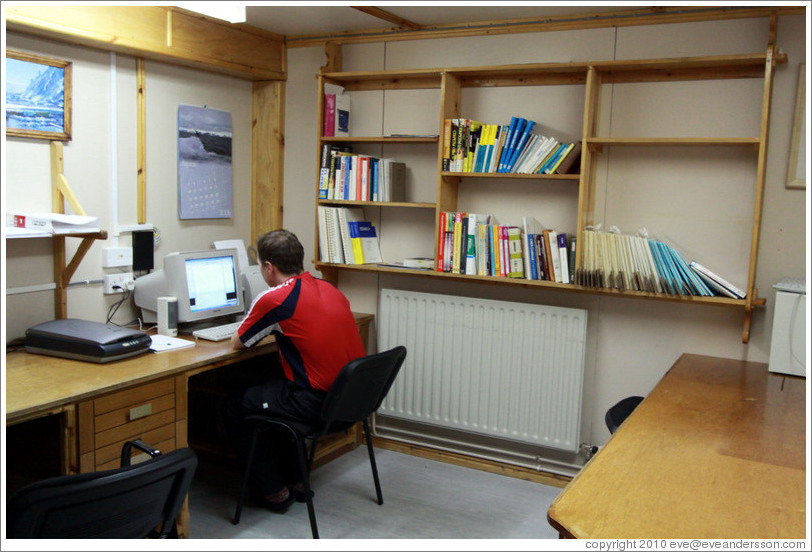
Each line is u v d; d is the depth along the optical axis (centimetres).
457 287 371
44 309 297
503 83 350
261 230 413
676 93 313
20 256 286
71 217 278
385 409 388
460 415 366
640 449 194
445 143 343
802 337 276
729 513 154
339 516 305
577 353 336
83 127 310
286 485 322
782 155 295
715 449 195
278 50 398
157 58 337
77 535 171
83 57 307
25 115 283
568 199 340
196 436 367
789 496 164
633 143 308
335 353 289
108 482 166
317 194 374
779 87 293
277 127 403
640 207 324
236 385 358
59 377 242
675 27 311
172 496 189
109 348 261
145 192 342
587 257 308
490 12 334
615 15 321
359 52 387
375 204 357
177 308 316
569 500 159
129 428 246
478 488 342
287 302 284
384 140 357
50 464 243
